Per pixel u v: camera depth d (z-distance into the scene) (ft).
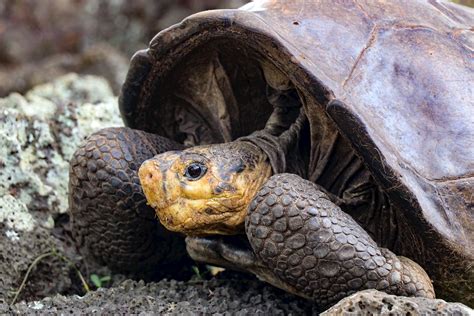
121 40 62.23
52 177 29.07
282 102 23.97
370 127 20.81
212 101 25.05
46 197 28.50
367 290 19.63
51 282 26.89
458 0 46.60
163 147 25.36
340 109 20.72
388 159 20.52
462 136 21.88
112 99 33.60
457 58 23.11
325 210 20.92
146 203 24.73
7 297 25.66
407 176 20.75
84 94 41.60
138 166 24.64
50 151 29.40
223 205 22.11
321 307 21.89
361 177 22.54
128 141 24.86
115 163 24.45
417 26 23.38
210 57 24.26
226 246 22.91
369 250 20.75
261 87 24.56
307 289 21.26
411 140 21.36
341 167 22.80
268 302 22.91
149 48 23.79
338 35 22.43
